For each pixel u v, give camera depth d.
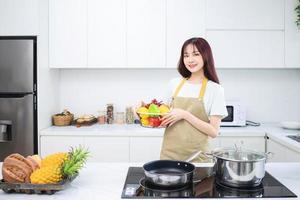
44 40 2.90
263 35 2.98
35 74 2.78
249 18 2.96
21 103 2.78
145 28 2.97
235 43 2.98
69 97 3.38
